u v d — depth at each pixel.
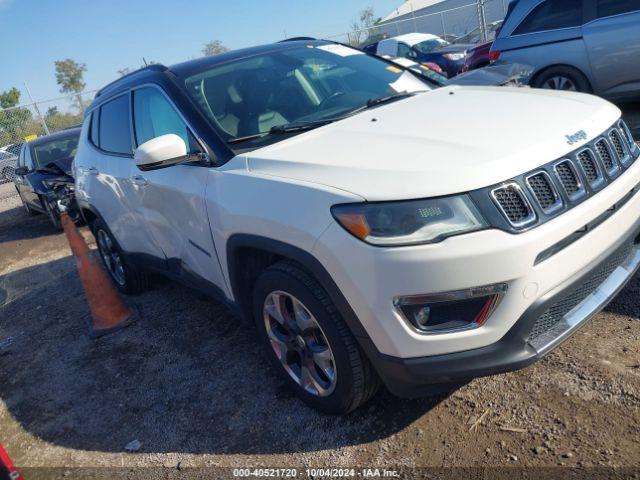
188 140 3.16
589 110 2.69
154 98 3.51
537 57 7.12
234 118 3.12
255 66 3.53
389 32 22.42
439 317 2.14
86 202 4.75
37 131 18.86
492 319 2.09
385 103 3.31
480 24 18.03
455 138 2.41
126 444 2.91
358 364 2.39
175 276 3.81
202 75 3.43
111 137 4.25
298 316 2.58
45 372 3.95
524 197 2.12
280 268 2.54
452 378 2.15
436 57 15.00
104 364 3.83
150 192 3.50
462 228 2.04
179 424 2.97
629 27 6.27
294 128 3.01
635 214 2.59
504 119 2.59
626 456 2.10
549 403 2.46
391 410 2.66
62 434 3.15
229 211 2.69
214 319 4.08
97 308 4.39
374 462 2.38
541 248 2.08
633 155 2.74
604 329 2.87
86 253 4.42
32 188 8.77
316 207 2.26
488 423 2.44
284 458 2.53
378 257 2.08
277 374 3.03
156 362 3.67
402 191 2.10
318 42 4.04
